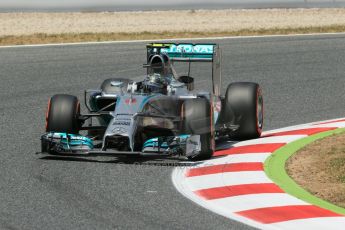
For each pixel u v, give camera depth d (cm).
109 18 13438
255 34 10181
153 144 3744
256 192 3259
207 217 2930
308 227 2798
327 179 3462
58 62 7562
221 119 4378
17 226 2830
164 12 14650
